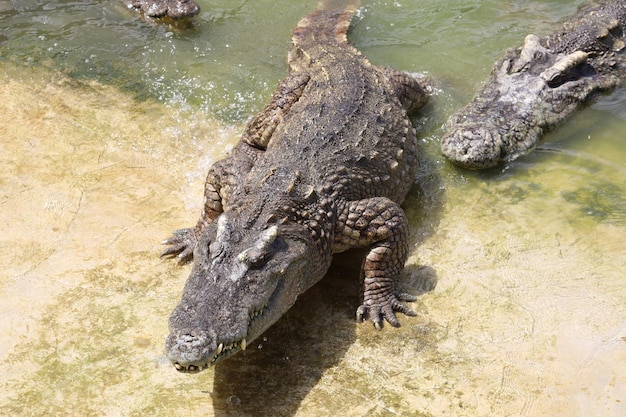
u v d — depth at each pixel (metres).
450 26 8.81
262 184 5.25
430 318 5.12
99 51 8.38
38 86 7.81
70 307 5.16
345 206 5.34
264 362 4.79
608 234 5.77
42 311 5.12
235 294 4.41
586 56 7.75
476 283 5.40
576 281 5.36
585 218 5.96
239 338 4.30
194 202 6.21
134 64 8.16
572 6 9.22
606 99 7.79
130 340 4.91
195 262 4.70
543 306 5.15
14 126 7.13
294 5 9.29
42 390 4.57
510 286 5.35
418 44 8.49
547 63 7.73
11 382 4.62
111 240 5.77
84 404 4.48
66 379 4.64
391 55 8.29
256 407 4.46
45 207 6.08
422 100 7.43
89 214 6.02
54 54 8.33
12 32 8.72
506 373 4.64
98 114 7.36
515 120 6.99
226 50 8.43
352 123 6.02
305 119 6.10
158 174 6.55
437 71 8.04
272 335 5.02
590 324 4.97
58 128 7.12
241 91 7.72
